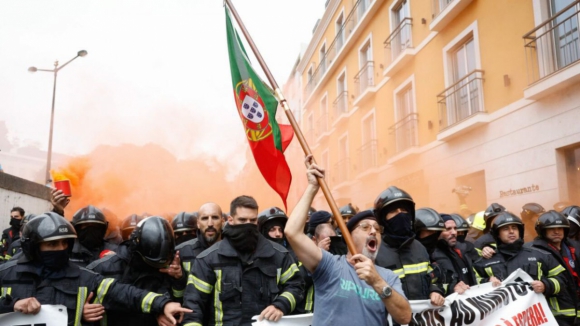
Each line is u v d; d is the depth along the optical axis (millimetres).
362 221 2785
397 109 16484
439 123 13492
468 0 11844
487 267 4676
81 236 4316
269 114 3496
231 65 3658
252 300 3355
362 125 19844
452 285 4215
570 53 8938
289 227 2488
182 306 3396
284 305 3270
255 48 3223
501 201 10695
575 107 8711
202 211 4238
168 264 3248
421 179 14484
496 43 10961
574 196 8922
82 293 2943
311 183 2615
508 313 3990
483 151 11406
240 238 3424
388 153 17109
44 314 2787
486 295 3992
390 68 16250
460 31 12508
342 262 2625
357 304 2441
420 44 14711
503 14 10711
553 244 4836
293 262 3629
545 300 4160
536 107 9664
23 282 2844
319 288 2529
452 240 4547
